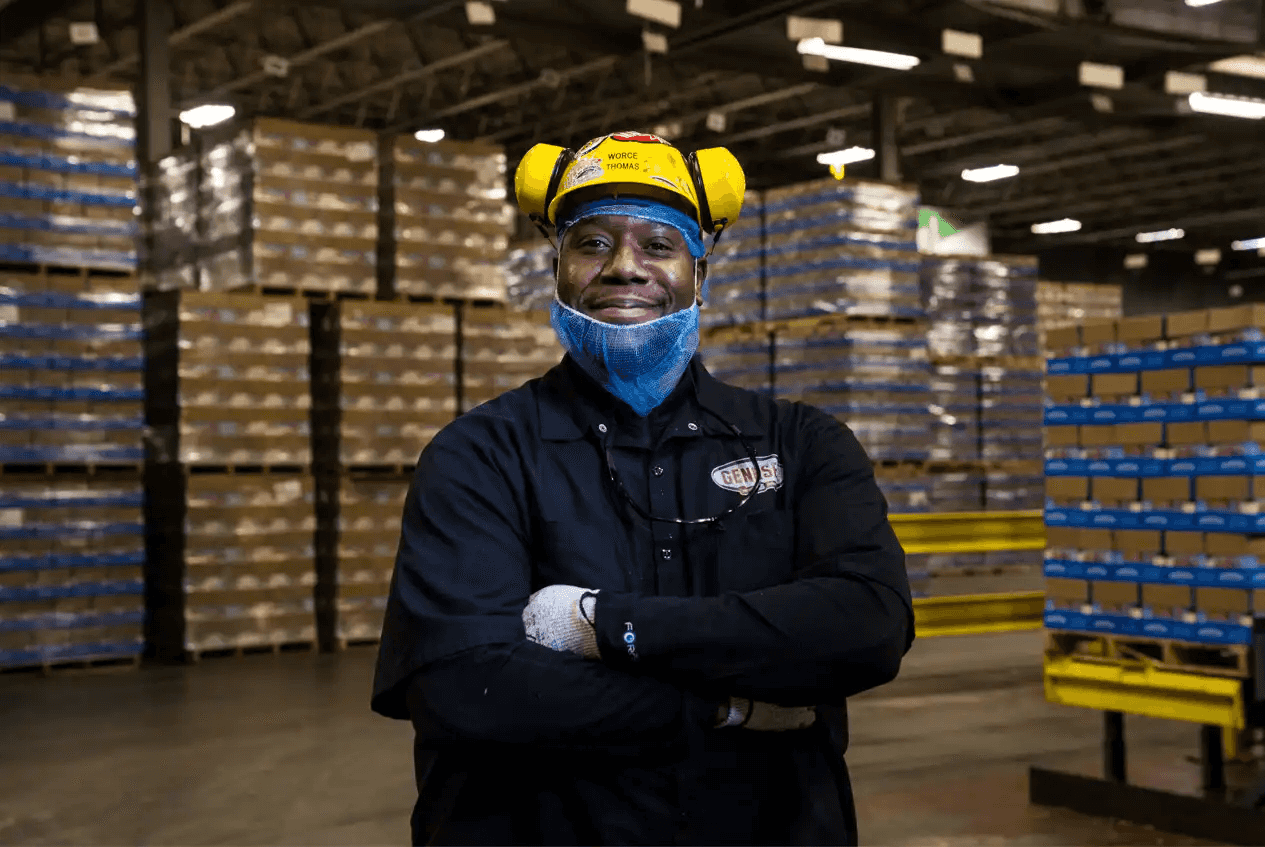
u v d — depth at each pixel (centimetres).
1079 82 1318
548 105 1834
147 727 696
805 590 149
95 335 927
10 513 905
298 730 683
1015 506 1509
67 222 917
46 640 907
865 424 1166
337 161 998
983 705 745
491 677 143
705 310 1242
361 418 1015
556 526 154
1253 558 464
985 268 1477
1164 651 495
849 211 1141
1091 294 1956
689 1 1105
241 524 973
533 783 148
